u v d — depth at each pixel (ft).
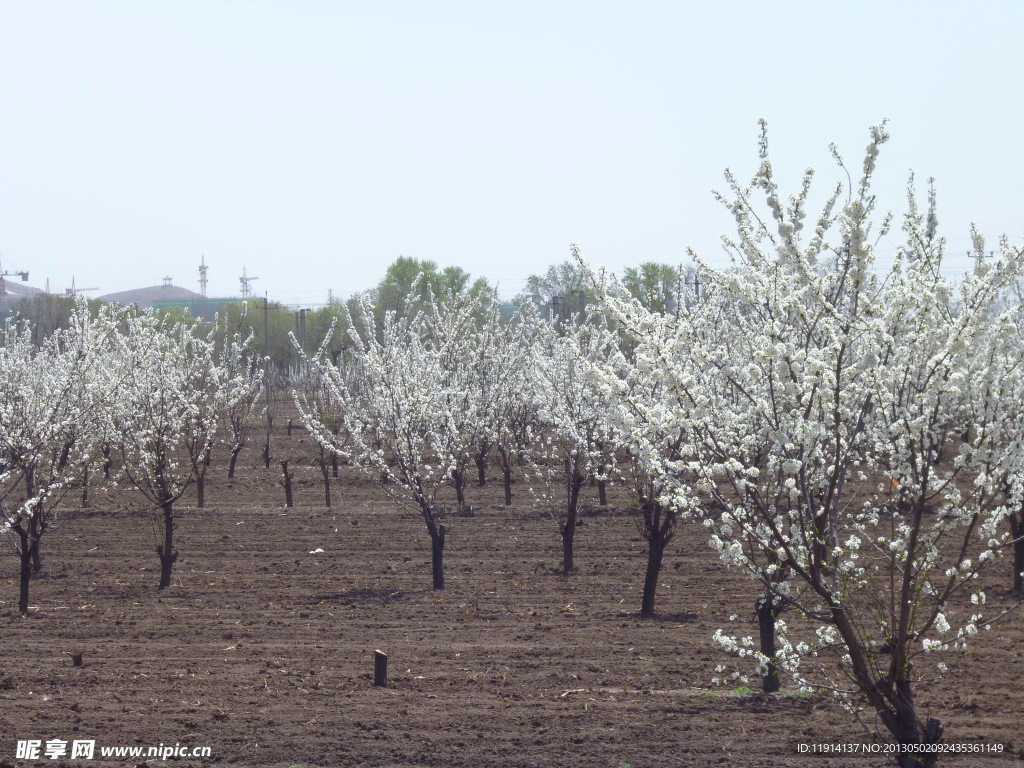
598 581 50.01
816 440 19.99
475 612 43.32
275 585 50.01
